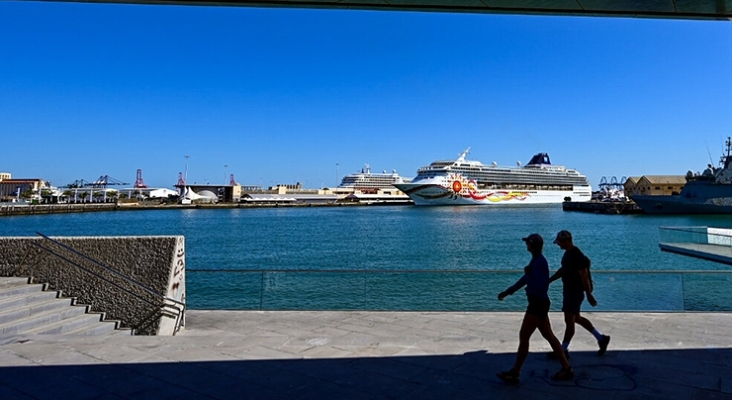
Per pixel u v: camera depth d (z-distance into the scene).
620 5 4.85
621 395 4.87
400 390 5.06
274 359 6.15
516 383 5.21
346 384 5.25
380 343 7.18
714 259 20.72
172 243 8.39
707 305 9.53
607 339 6.20
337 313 9.62
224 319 9.14
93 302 8.24
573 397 4.82
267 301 9.98
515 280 9.91
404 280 9.88
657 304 9.49
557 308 10.90
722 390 5.02
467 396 4.88
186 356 6.24
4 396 4.82
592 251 40.59
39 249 8.48
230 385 5.21
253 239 53.41
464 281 9.91
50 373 5.50
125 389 5.07
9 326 6.98
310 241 50.78
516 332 7.99
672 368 5.75
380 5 5.01
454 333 7.93
